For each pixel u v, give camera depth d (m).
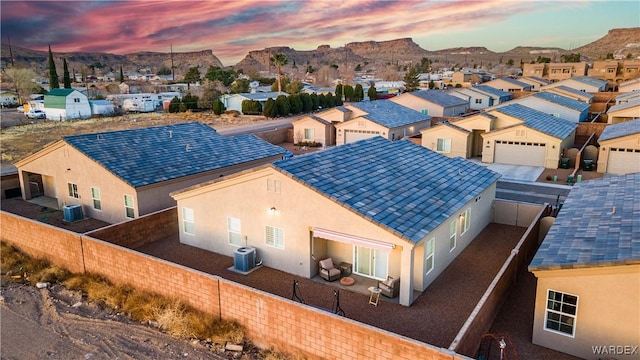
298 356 13.13
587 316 12.47
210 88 112.00
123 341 14.47
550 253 13.52
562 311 12.90
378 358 11.56
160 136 30.70
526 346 13.44
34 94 108.25
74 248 19.36
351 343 11.98
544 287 13.02
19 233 21.92
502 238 22.73
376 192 18.33
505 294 16.34
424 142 46.38
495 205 25.16
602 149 37.03
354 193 17.70
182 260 20.39
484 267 19.27
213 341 14.25
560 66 123.25
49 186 31.88
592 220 15.46
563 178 36.25
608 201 17.28
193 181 27.58
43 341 14.60
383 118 51.94
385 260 17.50
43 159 28.98
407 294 15.79
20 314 16.44
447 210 18.42
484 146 42.75
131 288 17.50
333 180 18.41
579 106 55.75
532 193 32.16
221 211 20.55
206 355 13.59
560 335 13.00
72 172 27.36
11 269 20.61
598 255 12.43
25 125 70.50
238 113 87.69
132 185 24.03
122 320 15.84
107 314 16.31
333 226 17.05
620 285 11.88
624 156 36.25
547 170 39.28
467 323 12.30
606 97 75.62
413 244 15.27
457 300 16.36
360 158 21.86
